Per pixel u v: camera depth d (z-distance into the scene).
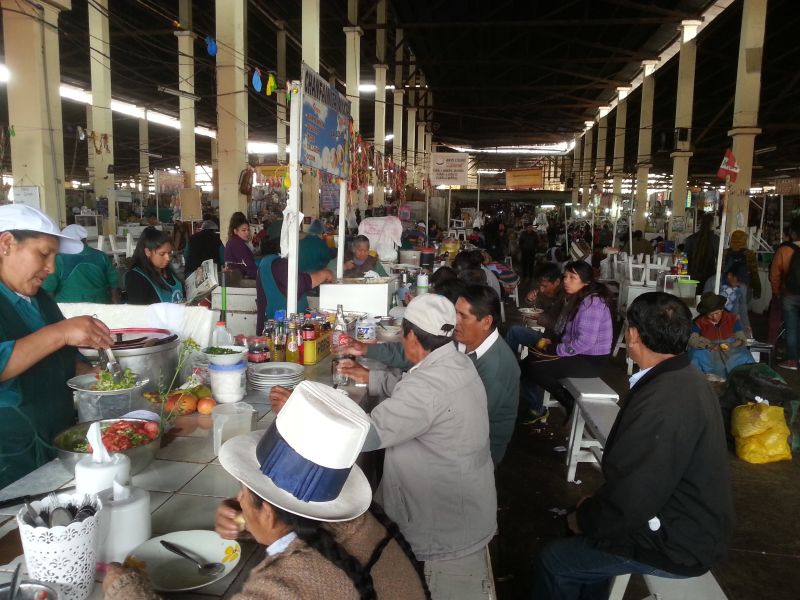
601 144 33.50
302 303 4.06
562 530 3.54
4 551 1.44
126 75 24.69
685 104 18.38
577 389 4.16
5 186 11.58
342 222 4.79
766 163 39.81
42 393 2.07
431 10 20.55
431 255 7.70
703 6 17.27
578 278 4.66
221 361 2.44
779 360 7.34
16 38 9.32
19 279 1.97
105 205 15.76
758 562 3.19
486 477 2.19
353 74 17.64
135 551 1.43
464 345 3.14
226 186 11.64
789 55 19.69
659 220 26.58
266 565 1.07
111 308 3.04
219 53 11.41
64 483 1.80
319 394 1.22
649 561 2.02
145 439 1.90
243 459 1.24
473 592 1.96
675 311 2.07
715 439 1.99
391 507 2.17
